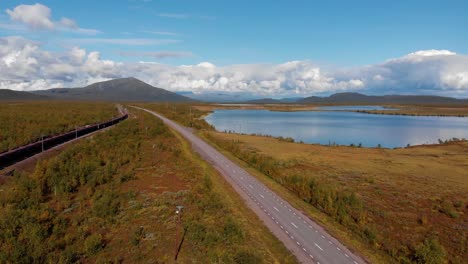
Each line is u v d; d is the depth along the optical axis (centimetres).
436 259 2866
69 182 4403
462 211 4078
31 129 8250
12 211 3375
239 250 2800
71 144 7475
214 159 6662
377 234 3388
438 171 6175
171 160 6375
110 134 8800
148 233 3136
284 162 6506
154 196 4228
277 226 3456
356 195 4550
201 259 2694
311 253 2938
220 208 3819
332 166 6394
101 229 3241
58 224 3244
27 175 4688
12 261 2519
